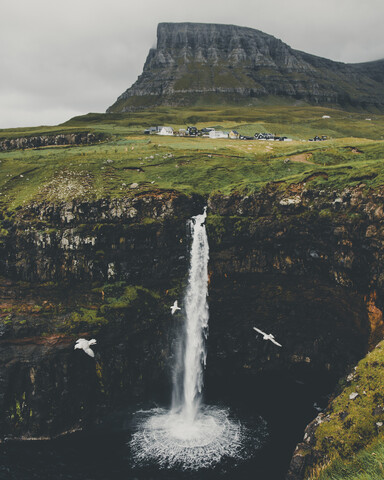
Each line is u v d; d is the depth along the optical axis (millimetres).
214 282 63938
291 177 63688
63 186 69188
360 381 36594
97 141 130500
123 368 54781
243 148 106812
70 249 60562
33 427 47938
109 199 63969
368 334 52125
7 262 60812
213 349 63562
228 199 64562
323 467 30203
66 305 56719
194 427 47438
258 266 61781
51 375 50594
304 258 59406
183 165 83375
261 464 40531
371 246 50531
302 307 60969
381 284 48938
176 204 65125
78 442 46000
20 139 136250
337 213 54875
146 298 59844
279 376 59500
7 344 51000
